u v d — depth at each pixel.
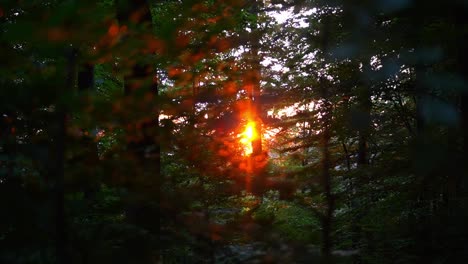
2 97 1.79
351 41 2.18
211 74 3.74
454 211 3.62
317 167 3.08
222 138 3.22
